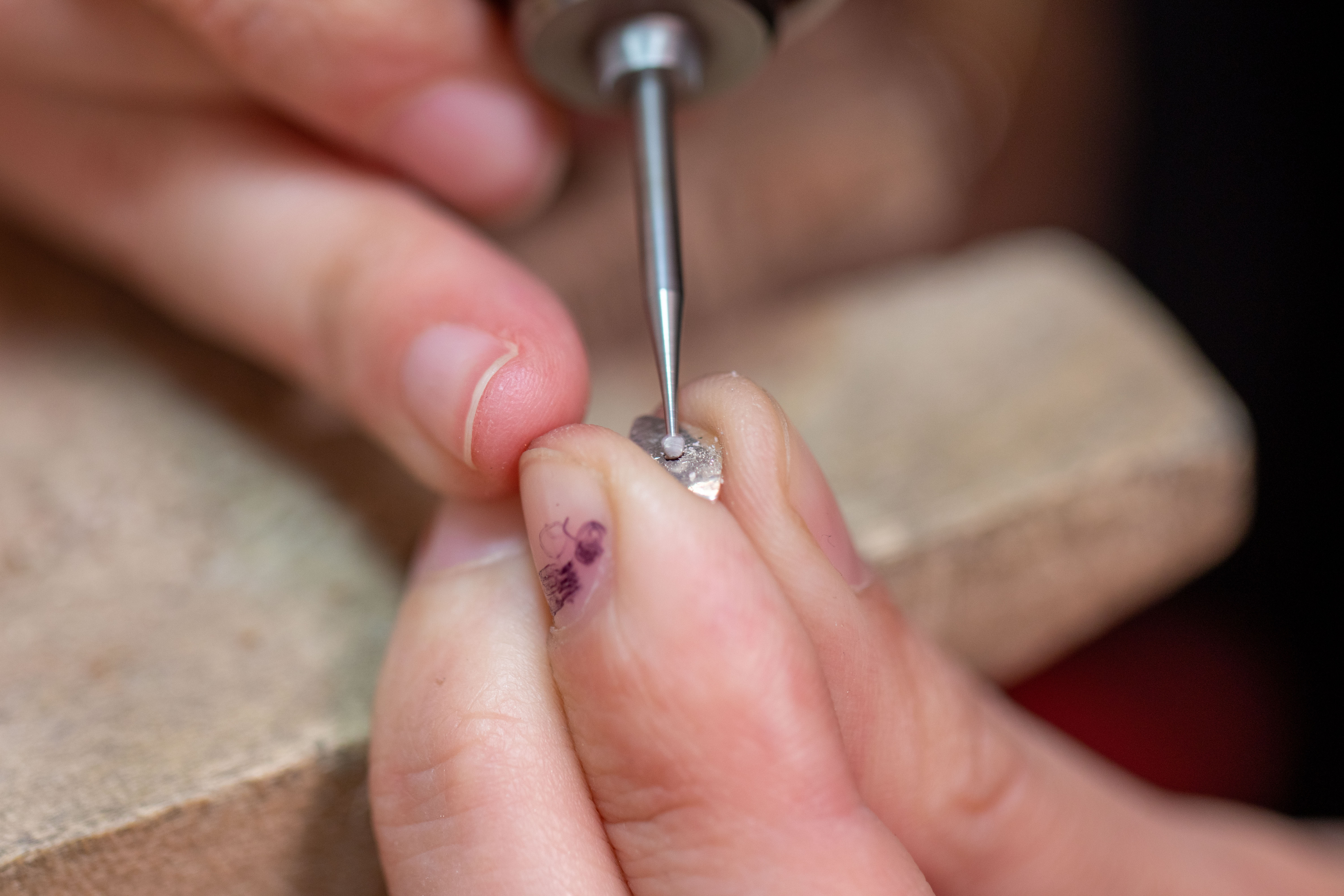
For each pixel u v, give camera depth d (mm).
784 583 122
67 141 146
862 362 168
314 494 151
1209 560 169
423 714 124
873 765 127
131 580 144
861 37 193
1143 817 149
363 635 140
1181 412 159
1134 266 278
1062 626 162
